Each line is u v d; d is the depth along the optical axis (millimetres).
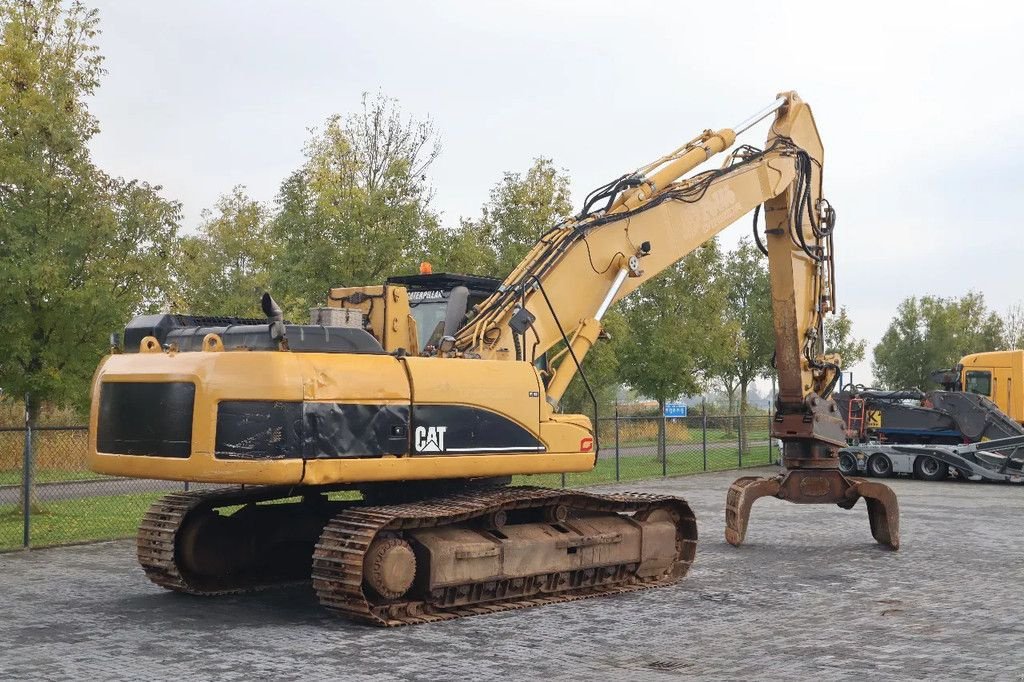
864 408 30266
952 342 47656
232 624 9273
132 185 17484
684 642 8617
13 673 7438
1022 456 26453
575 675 7484
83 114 17656
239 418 8812
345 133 21672
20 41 16922
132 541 14750
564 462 10711
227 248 31609
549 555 10414
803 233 14352
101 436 9805
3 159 15758
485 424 10062
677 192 12383
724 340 32594
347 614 9258
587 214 11812
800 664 7832
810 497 14641
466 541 9805
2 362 15859
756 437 48781
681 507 12094
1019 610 10055
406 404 9469
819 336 14734
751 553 13930
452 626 9234
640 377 32344
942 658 8031
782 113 14148
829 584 11547
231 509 18109
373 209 19984
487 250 27531
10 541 14633
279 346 8945
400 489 10570
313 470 8812
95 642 8500
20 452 22984
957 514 19016
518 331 10789
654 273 12094
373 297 10469
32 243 15859
